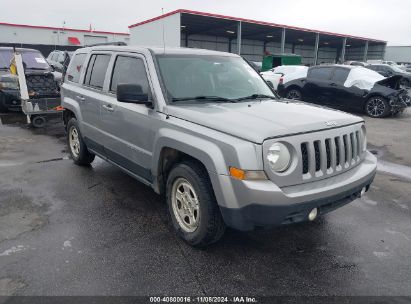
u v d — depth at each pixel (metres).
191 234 3.38
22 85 8.32
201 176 3.19
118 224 3.86
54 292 2.73
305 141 2.97
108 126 4.47
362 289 2.86
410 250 3.47
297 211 2.86
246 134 2.85
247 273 3.04
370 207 4.49
